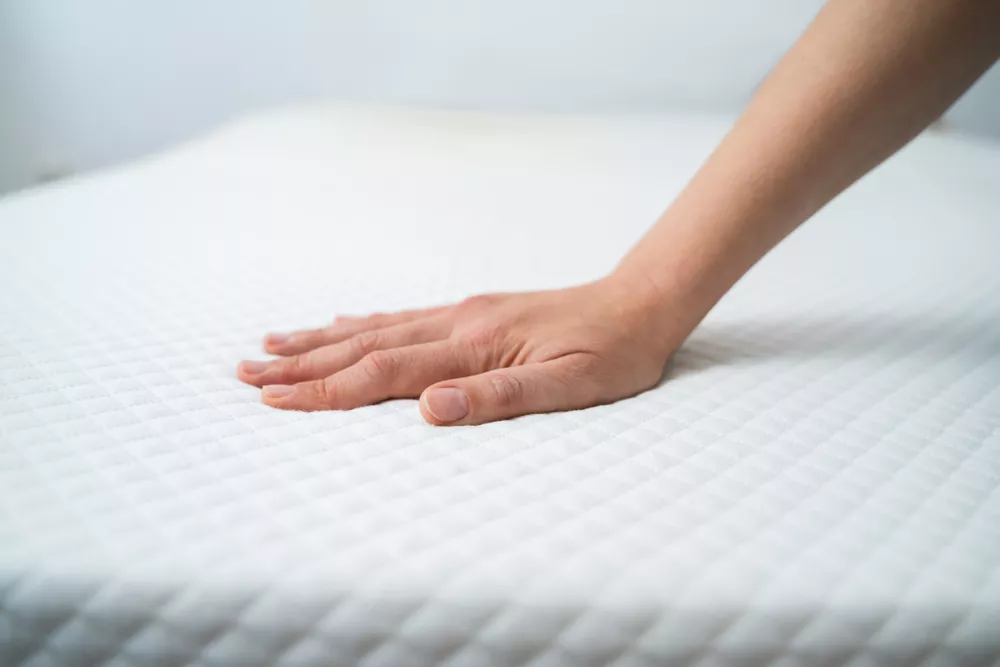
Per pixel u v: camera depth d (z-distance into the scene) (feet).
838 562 1.13
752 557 1.13
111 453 1.24
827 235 2.43
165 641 1.06
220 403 1.39
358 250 2.15
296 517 1.15
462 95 4.50
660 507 1.20
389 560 1.10
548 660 1.08
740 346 1.67
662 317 1.51
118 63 4.51
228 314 1.72
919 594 1.10
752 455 1.32
